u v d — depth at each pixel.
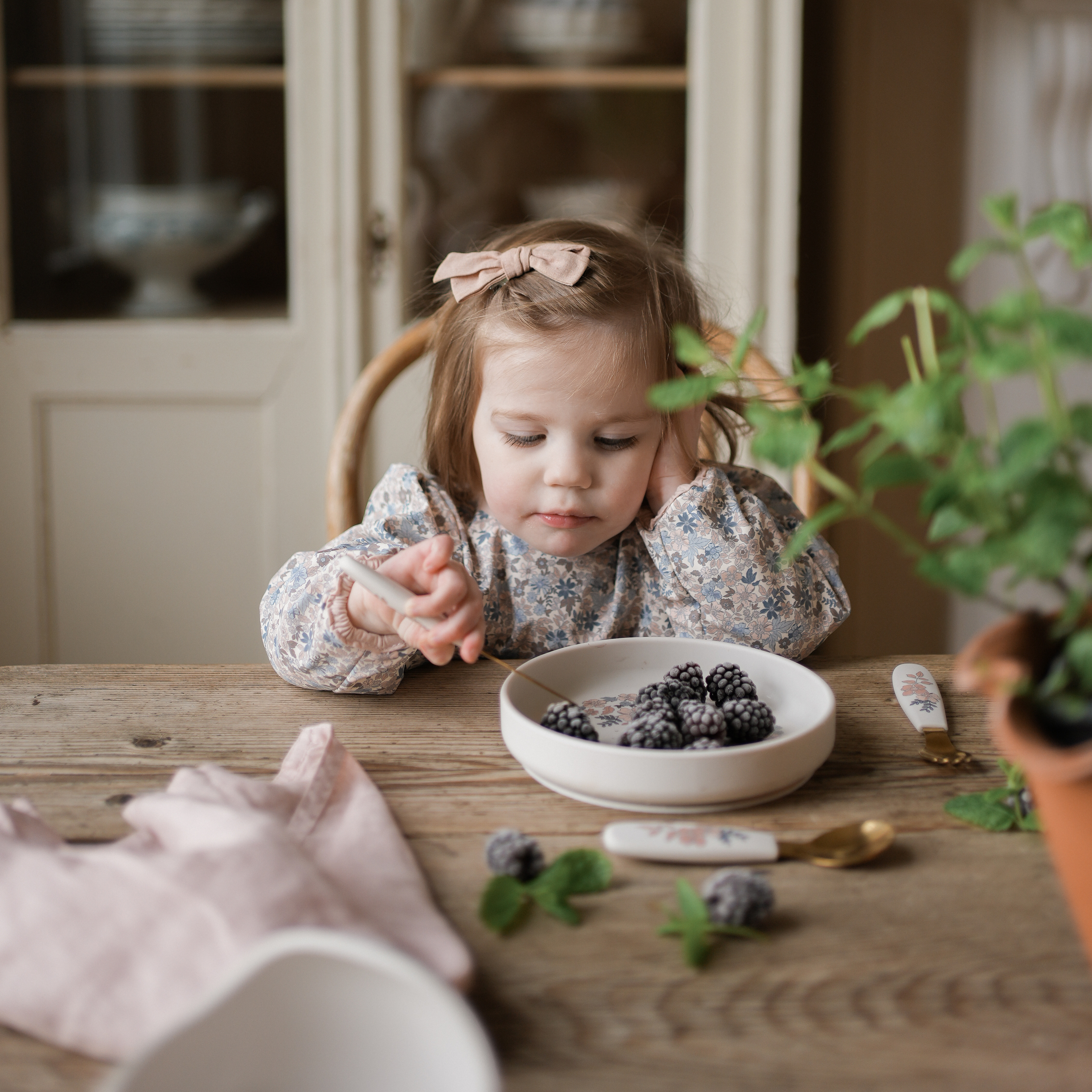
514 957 0.49
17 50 1.69
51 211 1.73
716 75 1.69
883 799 0.64
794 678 0.75
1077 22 1.92
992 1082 0.42
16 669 0.85
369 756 0.70
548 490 0.94
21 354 1.74
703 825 0.61
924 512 0.43
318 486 1.79
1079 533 0.38
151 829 0.55
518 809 0.63
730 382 0.56
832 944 0.50
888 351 2.16
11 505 1.78
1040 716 0.43
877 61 2.05
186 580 1.82
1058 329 0.37
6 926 0.46
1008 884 0.55
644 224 1.73
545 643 1.06
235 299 1.76
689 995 0.47
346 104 1.69
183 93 1.71
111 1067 0.43
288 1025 0.38
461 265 1.00
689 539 0.99
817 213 2.15
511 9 1.69
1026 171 1.99
